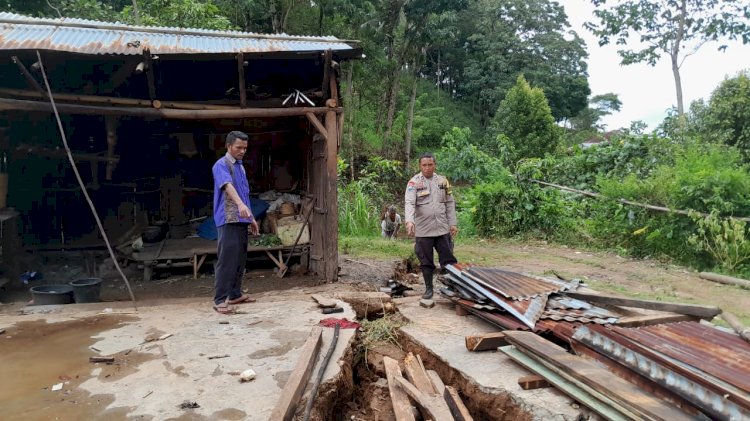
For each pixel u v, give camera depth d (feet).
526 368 12.60
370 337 16.10
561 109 141.18
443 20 83.92
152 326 15.79
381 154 85.76
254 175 29.30
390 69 89.61
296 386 10.91
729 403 8.90
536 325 14.47
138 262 24.98
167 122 27.63
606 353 12.07
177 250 25.17
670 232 30.45
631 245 33.35
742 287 23.97
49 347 13.89
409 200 18.85
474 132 121.80
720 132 53.52
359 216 45.39
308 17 75.00
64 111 19.22
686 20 71.05
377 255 30.50
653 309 15.47
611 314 15.16
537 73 131.34
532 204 39.40
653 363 10.69
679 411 9.37
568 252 33.86
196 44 21.25
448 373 13.42
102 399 10.78
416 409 12.03
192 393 11.08
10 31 19.80
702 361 10.83
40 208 26.55
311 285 22.61
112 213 27.61
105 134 27.07
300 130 28.48
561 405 10.85
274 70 24.99
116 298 21.84
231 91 24.21
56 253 26.35
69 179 26.84
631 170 41.73
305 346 13.42
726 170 30.37
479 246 36.24
